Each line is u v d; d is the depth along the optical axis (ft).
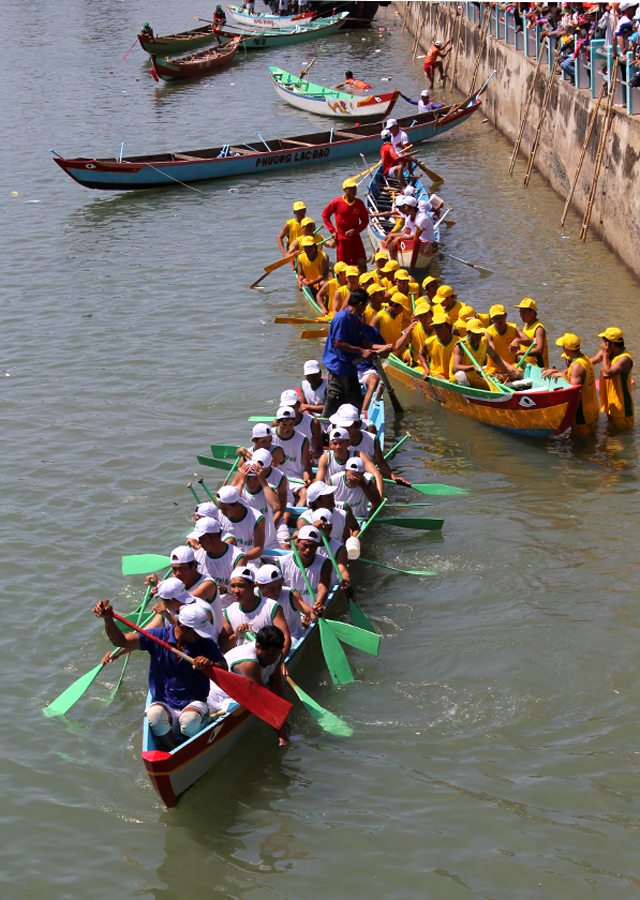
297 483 33.86
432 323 42.91
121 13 201.46
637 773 22.30
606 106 60.64
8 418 42.63
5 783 22.61
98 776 22.91
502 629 27.99
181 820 21.53
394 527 34.35
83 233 70.44
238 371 47.29
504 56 97.25
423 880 19.63
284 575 27.50
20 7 213.25
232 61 145.48
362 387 42.24
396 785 22.27
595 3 69.00
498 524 33.83
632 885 19.34
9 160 90.12
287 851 20.57
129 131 101.09
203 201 79.10
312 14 174.40
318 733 24.13
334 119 107.24
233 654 23.47
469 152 93.45
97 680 26.32
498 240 65.67
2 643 27.58
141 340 51.29
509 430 41.24
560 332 49.57
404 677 26.23
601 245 63.16
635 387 43.39
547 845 20.39
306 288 55.06
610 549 31.73
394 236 59.41
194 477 37.32
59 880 19.99
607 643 27.07
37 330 52.70
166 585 22.45
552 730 23.89
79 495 35.99
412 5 168.66
